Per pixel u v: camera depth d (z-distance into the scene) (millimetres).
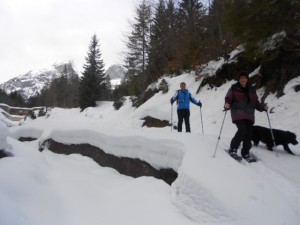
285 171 6398
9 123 25172
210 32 20625
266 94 12359
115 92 46219
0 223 3936
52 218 5012
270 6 9859
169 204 5434
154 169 7176
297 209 5051
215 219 4668
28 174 6078
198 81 17766
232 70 15406
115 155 8562
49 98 71938
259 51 11961
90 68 43688
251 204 4773
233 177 5352
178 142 6871
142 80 29312
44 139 12430
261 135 7762
